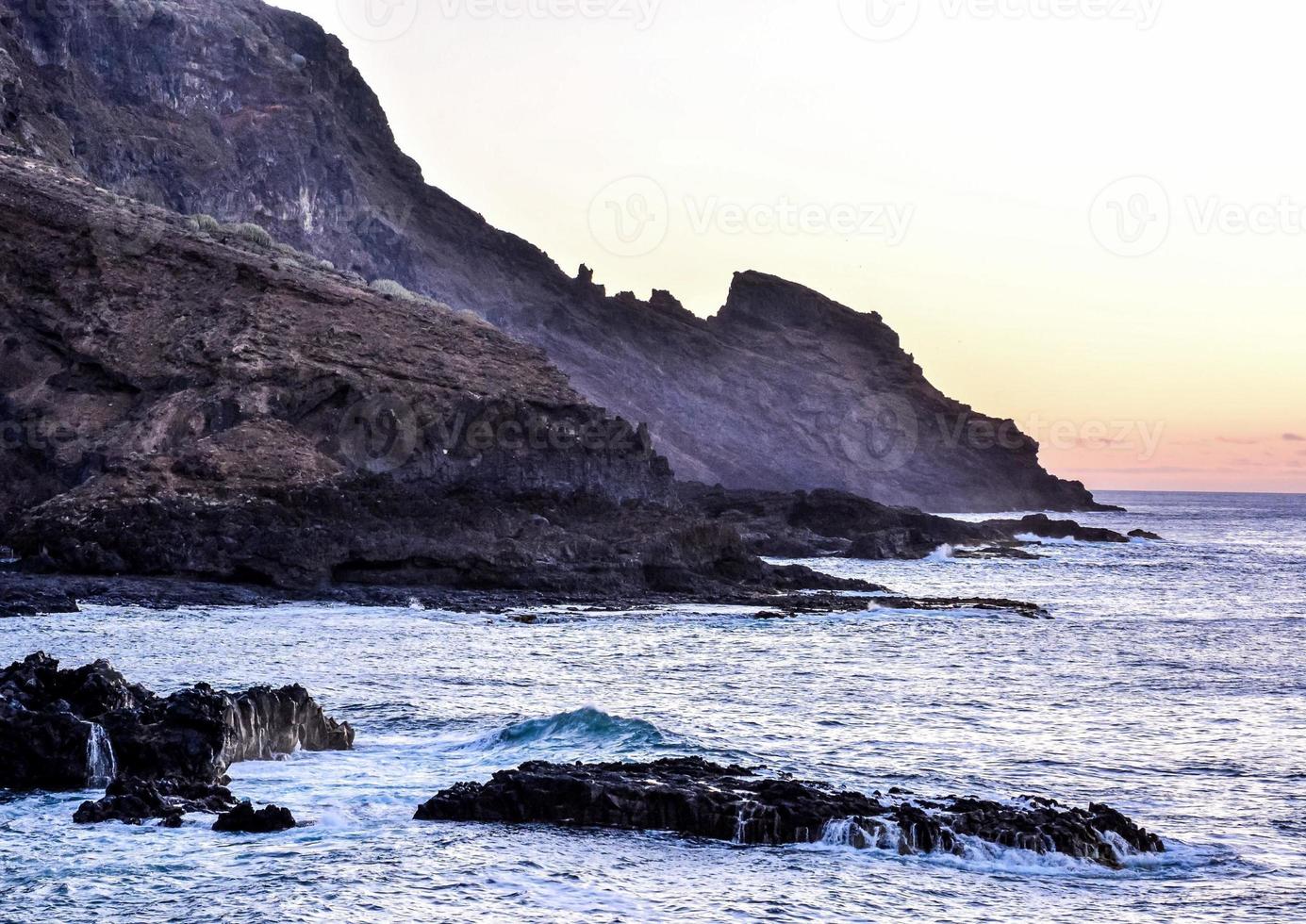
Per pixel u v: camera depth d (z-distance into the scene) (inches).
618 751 1384.1
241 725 1279.5
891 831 1012.5
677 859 970.7
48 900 862.5
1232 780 1332.4
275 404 4010.8
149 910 845.8
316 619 2736.2
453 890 887.7
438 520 3440.0
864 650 2476.6
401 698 1764.3
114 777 1146.7
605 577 3420.3
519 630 2669.8
